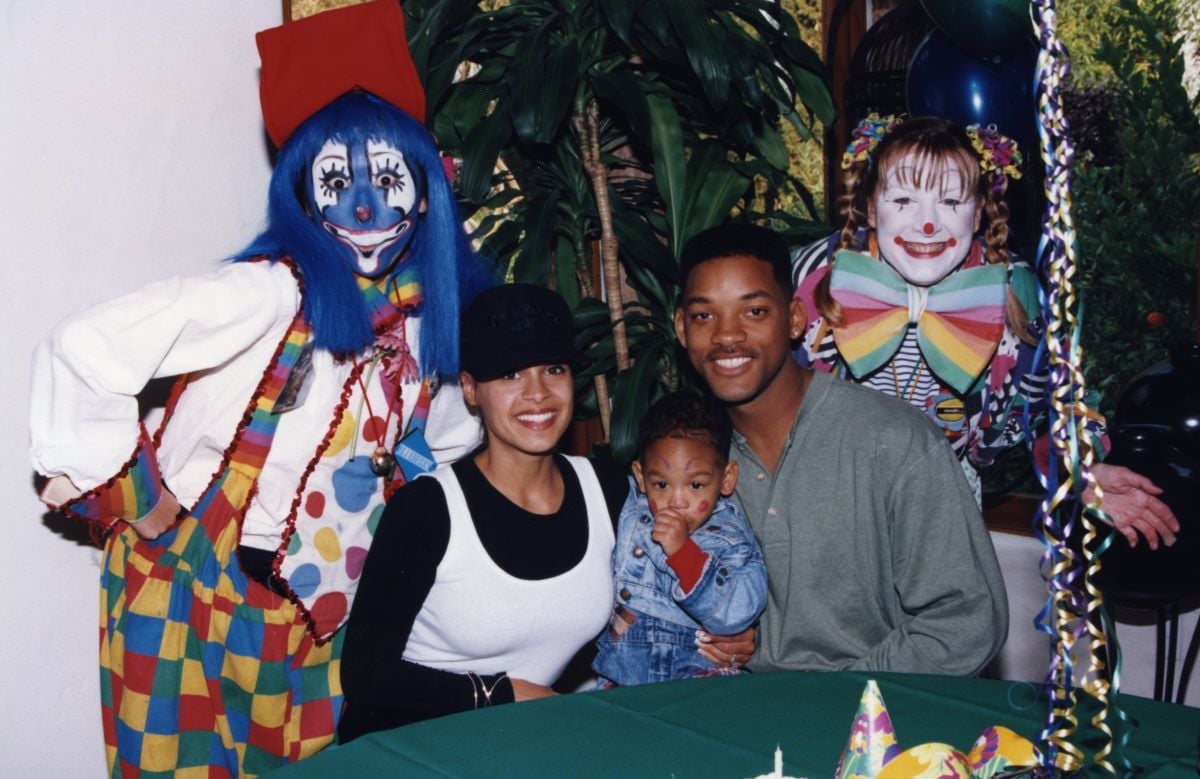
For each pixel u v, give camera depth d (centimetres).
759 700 133
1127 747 120
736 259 166
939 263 199
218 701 177
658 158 235
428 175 185
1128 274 266
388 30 182
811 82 246
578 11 227
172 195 216
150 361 160
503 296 166
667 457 170
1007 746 104
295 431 176
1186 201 256
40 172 200
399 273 187
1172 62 254
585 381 252
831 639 171
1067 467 89
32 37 196
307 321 174
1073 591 93
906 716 128
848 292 205
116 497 164
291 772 118
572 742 124
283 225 178
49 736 213
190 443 175
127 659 175
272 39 181
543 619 163
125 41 207
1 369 199
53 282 203
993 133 204
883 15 285
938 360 203
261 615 175
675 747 122
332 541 179
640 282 249
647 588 174
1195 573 203
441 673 159
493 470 166
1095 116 266
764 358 166
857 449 167
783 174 257
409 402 187
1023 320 204
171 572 174
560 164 246
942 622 163
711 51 215
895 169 197
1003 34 209
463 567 161
